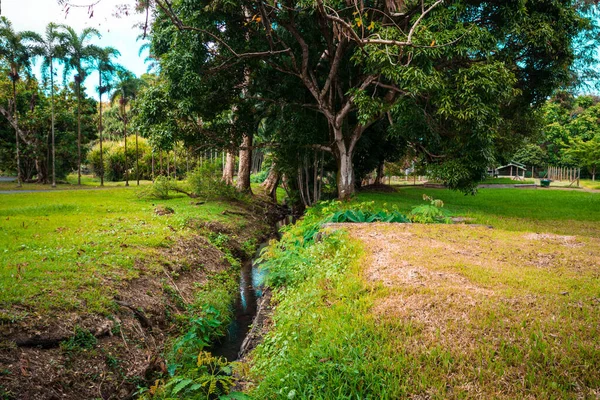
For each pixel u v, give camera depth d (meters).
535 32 13.48
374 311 4.71
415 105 14.29
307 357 4.02
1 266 6.56
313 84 16.70
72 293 5.77
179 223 12.68
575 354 3.61
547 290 5.03
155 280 7.45
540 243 7.78
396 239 7.95
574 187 41.12
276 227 19.72
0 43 31.58
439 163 16.39
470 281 5.44
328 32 15.09
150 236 10.04
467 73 12.78
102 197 22.19
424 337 4.09
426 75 12.02
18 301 5.18
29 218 12.59
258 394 3.82
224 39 15.17
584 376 3.35
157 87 17.03
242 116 19.73
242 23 15.12
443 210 11.30
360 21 6.51
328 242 7.93
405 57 12.48
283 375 3.93
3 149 40.94
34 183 41.69
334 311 4.92
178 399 4.08
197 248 10.38
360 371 3.65
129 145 52.84
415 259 6.47
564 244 7.72
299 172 21.78
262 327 6.04
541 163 60.19
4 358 4.24
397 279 5.61
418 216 10.91
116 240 9.20
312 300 5.57
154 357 5.41
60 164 42.69
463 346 3.91
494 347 3.85
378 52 11.59
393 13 11.52
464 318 4.37
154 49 17.12
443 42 11.70
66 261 7.16
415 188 37.19
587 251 7.12
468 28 12.05
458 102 13.33
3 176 54.44
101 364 4.88
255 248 13.82
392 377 3.55
